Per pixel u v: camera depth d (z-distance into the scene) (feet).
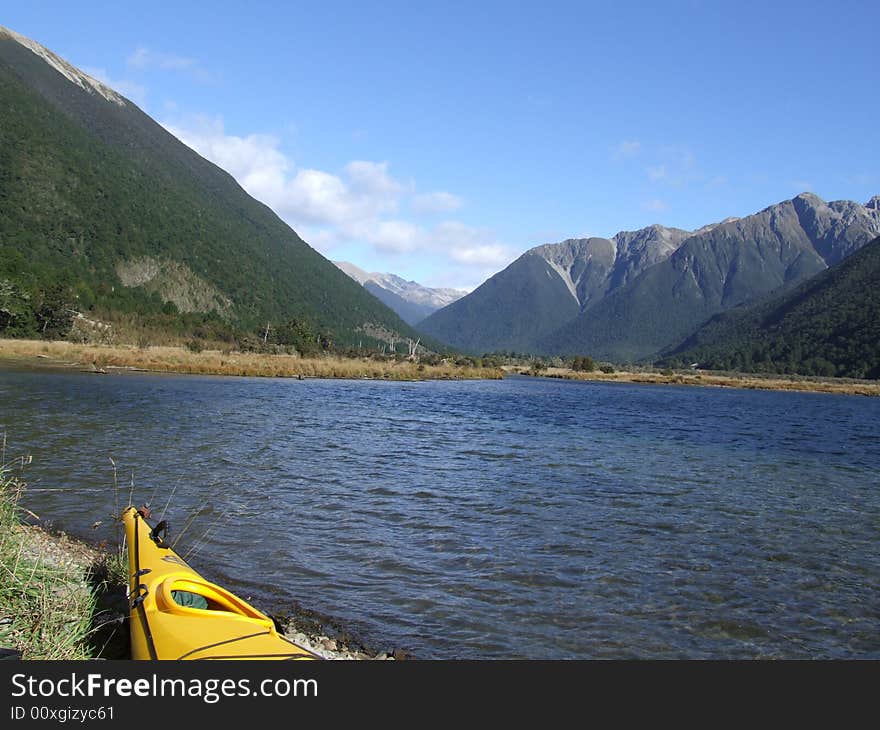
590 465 72.49
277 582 33.32
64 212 604.49
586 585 35.55
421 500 52.29
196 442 72.79
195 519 43.27
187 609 22.99
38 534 35.35
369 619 29.71
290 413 109.40
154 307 451.94
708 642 29.68
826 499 60.64
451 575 35.96
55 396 108.58
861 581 38.34
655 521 49.42
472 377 317.01
